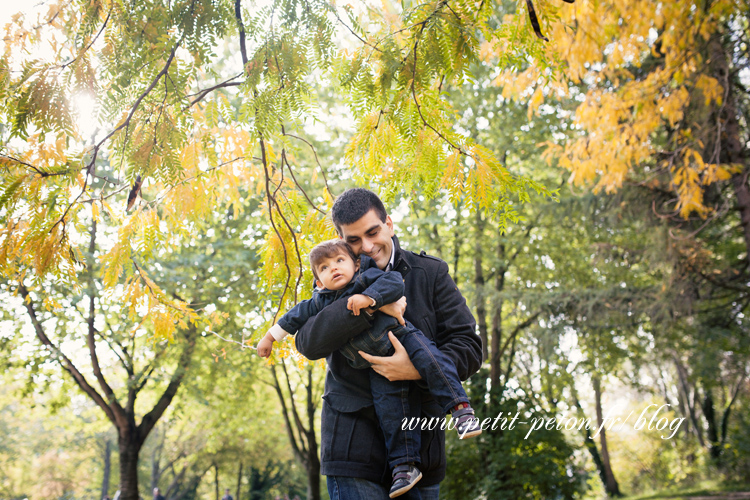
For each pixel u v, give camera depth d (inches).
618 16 221.1
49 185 86.0
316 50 80.3
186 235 116.3
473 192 86.5
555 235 486.3
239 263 403.9
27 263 92.9
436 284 83.5
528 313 462.9
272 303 113.5
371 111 88.6
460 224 469.7
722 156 315.6
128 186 92.0
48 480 1190.3
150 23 74.9
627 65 323.3
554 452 426.6
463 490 427.2
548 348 442.3
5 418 1144.2
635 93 240.7
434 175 87.6
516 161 470.6
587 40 200.2
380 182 97.4
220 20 76.4
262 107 81.6
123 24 75.7
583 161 253.9
